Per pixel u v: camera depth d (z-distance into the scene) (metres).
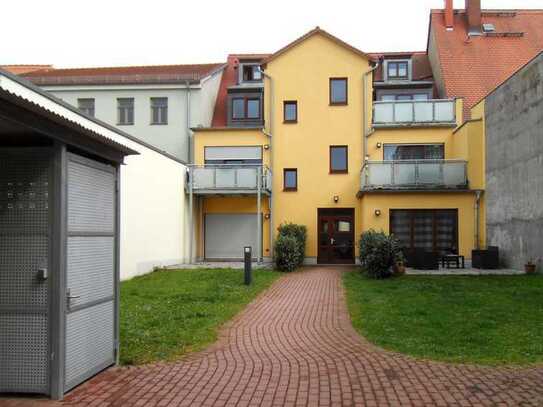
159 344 7.96
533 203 18.11
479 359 7.02
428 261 20.19
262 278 17.61
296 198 26.11
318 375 6.47
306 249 25.59
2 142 5.75
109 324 6.79
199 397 5.69
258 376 6.45
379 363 6.92
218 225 26.39
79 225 6.03
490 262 20.44
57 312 5.56
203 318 10.13
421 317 9.88
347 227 25.86
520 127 19.09
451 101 25.67
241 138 26.62
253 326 9.66
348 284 15.79
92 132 5.82
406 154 25.95
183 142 27.98
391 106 25.98
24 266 5.62
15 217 5.65
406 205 23.08
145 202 19.58
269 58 26.55
